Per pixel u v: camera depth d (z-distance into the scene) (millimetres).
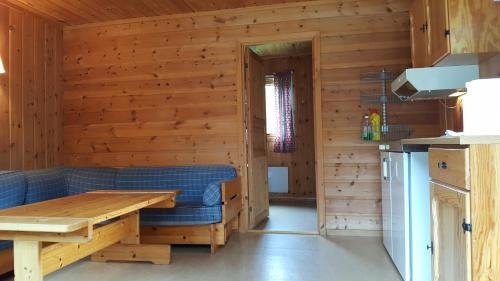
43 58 4250
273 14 4066
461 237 1472
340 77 3922
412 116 3766
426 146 2375
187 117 4270
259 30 4102
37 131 4152
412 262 2361
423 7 2838
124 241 3064
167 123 4316
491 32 2234
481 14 2246
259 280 2627
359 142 3875
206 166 4020
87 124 4504
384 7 3840
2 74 3717
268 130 6758
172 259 3135
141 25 4387
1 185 2955
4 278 2707
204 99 4230
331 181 3930
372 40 3863
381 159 3426
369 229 3838
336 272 2770
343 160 3904
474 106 1811
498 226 1379
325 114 3947
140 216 3408
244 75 4234
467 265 1417
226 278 2676
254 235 3945
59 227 1693
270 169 6688
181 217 3363
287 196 6621
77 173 3986
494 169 1388
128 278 2701
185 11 4207
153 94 4355
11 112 3826
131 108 4402
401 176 2496
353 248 3396
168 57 4320
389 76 3811
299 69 6590
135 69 4398
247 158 4223
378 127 3768
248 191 4184
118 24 4441
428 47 2715
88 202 2391
